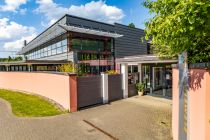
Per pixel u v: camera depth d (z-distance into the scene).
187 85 5.35
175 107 6.78
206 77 4.14
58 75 12.71
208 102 4.12
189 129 5.29
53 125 8.85
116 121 9.32
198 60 5.22
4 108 12.09
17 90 19.36
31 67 23.55
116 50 26.05
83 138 7.36
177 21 3.04
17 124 9.01
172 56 8.55
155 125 8.60
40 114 10.70
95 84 13.04
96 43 23.89
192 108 5.04
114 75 14.61
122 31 27.23
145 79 17.45
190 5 2.76
